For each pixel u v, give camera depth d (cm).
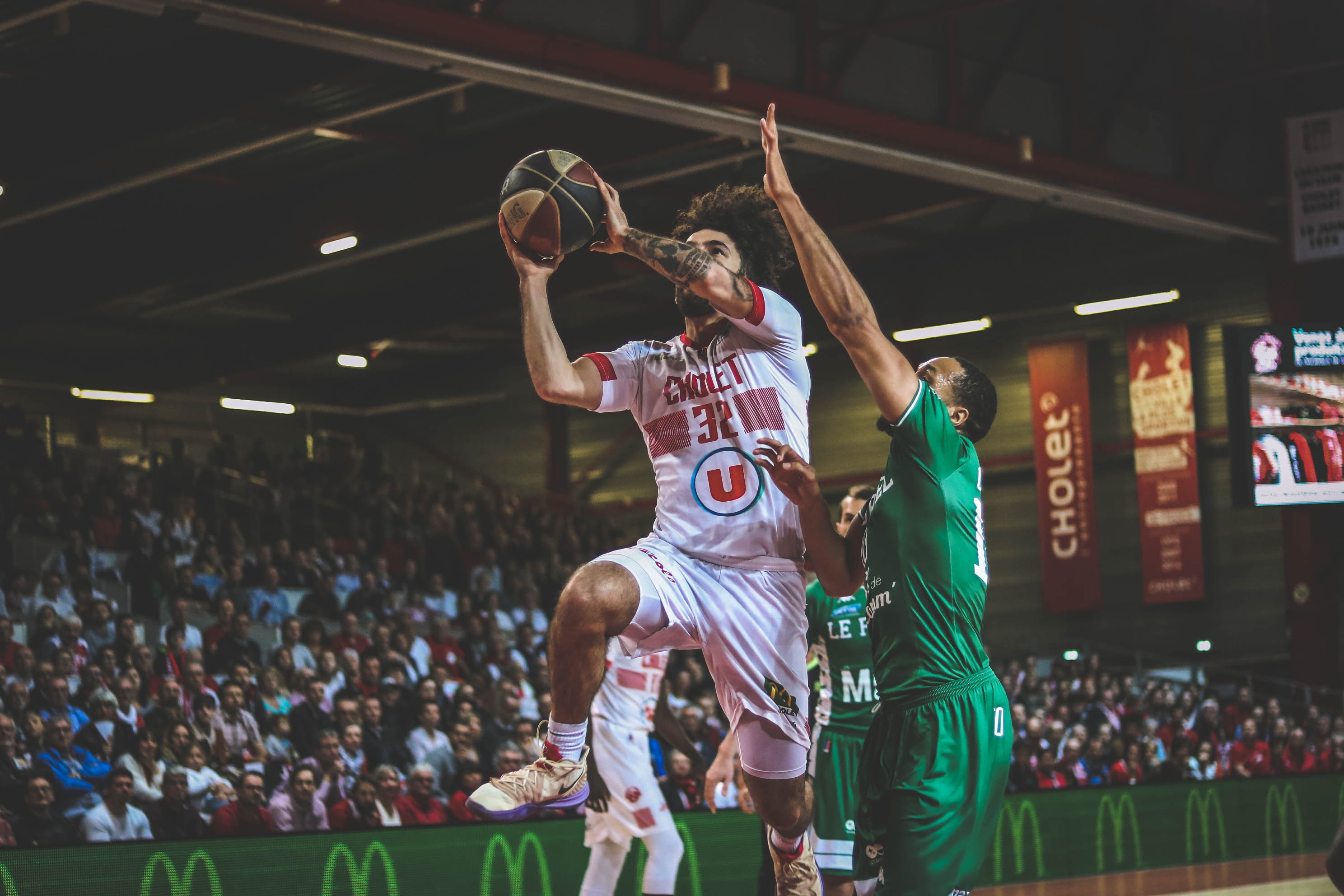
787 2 1279
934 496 340
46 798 812
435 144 1552
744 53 1234
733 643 347
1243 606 1947
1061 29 1544
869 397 2275
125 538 1537
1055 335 2158
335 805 899
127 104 1242
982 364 2234
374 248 1653
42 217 1700
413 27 999
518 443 2655
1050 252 2175
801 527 348
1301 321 1839
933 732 333
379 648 1270
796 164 1770
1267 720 1697
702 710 1241
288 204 1691
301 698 1093
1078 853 1056
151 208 1752
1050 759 1345
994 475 2203
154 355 2403
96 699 952
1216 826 1181
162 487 1741
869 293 2350
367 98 1384
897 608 341
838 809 589
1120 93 1569
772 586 350
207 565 1495
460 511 1995
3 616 1127
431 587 1638
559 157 338
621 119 1423
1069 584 2067
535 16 1088
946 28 1398
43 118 1295
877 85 1345
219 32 1187
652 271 1891
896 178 1739
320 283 2109
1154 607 2027
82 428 2402
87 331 2295
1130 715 1586
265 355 2273
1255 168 1827
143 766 889
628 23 1150
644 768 639
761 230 370
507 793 317
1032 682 1731
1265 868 1105
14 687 955
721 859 805
